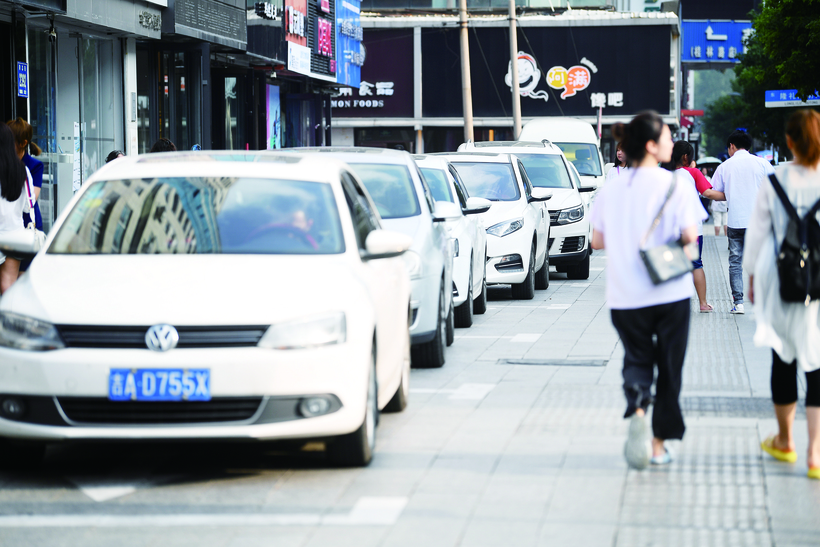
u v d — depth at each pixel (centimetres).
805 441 1611
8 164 2233
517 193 3756
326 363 1384
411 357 2302
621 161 3538
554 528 1212
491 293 3941
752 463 1488
